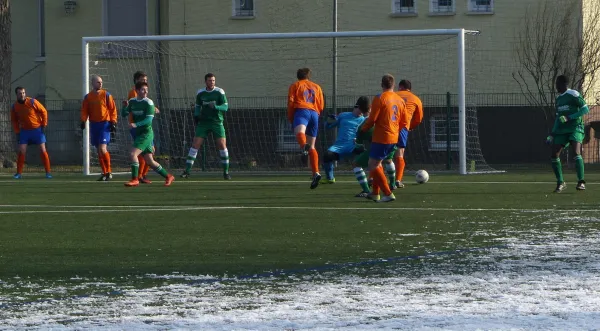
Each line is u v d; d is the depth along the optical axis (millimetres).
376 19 63812
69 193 33156
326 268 15812
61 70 70000
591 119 59750
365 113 32125
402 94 32469
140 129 36250
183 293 13500
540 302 12523
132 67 66375
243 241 19625
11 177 44812
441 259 16688
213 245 19047
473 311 11961
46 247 18922
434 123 55156
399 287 13820
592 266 15672
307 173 47219
